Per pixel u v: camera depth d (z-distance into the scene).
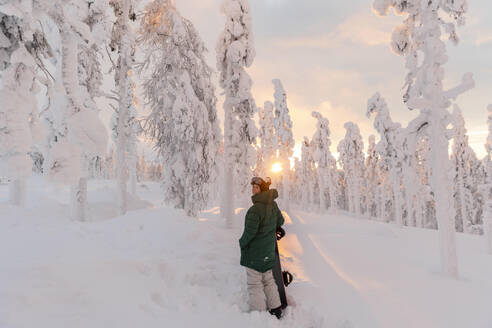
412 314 3.35
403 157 22.00
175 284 3.74
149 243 5.48
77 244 4.52
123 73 13.17
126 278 3.30
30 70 4.87
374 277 4.66
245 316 3.24
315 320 3.26
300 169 57.88
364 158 44.56
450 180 5.96
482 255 8.32
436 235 13.17
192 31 15.04
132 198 16.38
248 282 3.47
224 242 6.28
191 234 6.10
